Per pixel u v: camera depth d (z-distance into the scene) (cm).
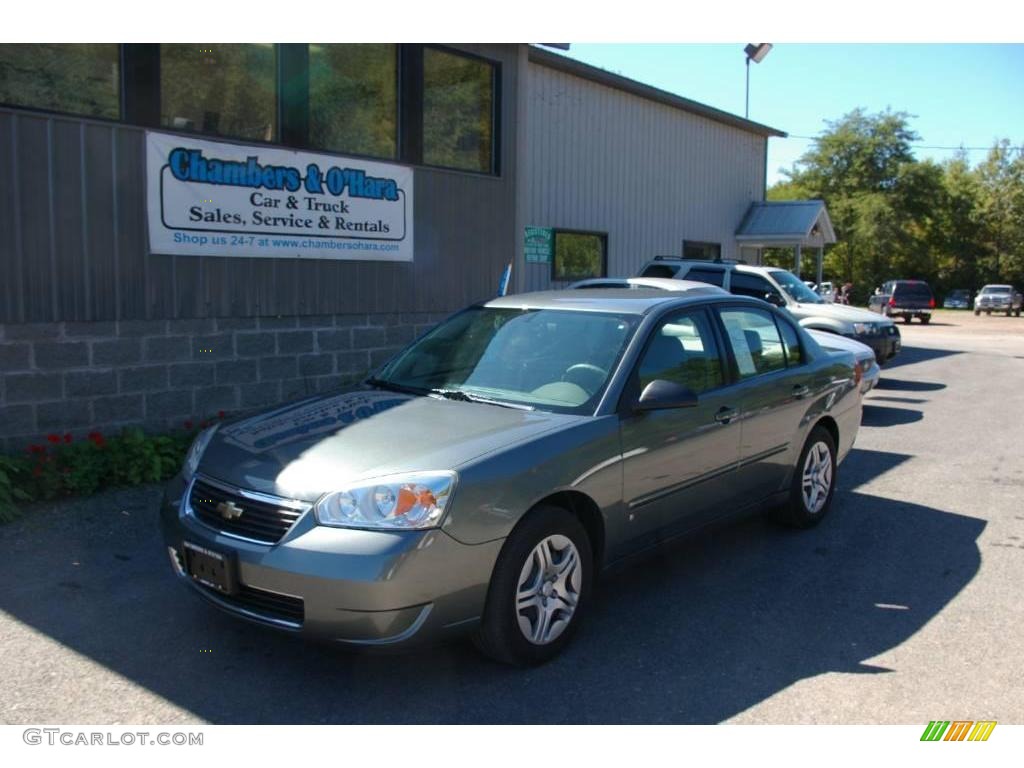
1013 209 6038
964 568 533
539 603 382
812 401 582
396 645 340
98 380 692
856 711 355
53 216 657
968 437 977
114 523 567
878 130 5578
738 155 2098
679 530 473
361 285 880
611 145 1658
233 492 370
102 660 387
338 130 857
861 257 5669
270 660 389
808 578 510
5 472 592
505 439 383
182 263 736
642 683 374
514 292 1057
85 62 671
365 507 341
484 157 1019
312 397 482
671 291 542
